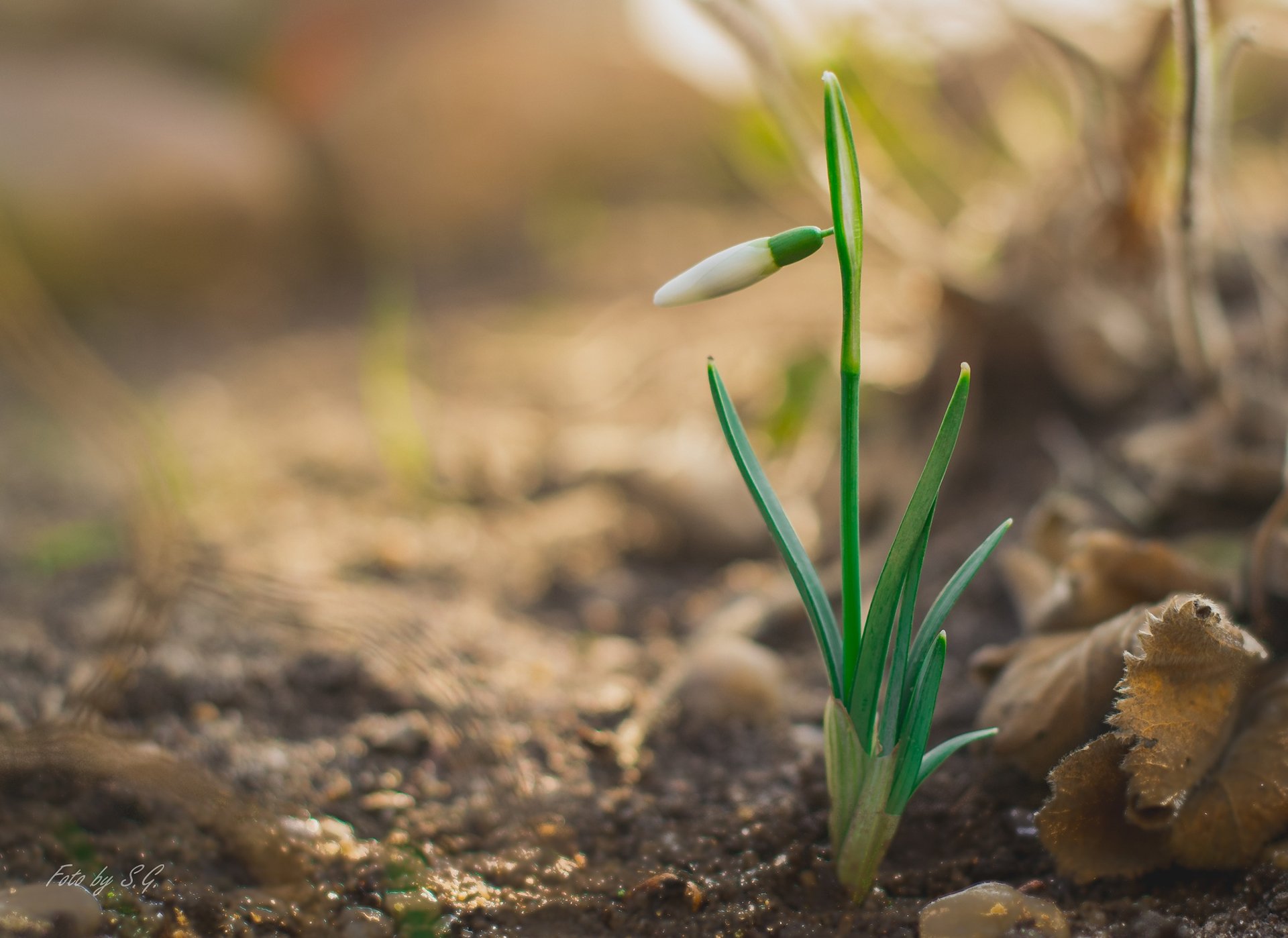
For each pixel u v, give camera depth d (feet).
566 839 1.50
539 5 4.91
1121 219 1.82
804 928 1.41
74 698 1.66
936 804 1.51
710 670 1.64
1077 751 1.39
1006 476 1.98
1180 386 1.94
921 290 2.15
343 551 2.19
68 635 1.81
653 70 4.99
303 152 4.72
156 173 4.14
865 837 1.40
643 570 2.14
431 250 4.74
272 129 4.72
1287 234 2.44
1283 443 1.72
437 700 1.66
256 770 1.58
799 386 2.21
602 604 1.99
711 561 2.13
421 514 2.39
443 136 4.77
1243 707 1.43
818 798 1.52
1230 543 1.68
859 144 1.95
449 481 2.51
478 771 1.58
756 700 1.63
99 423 2.43
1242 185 2.83
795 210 2.42
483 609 1.96
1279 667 1.45
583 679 1.74
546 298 3.94
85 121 4.16
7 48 4.64
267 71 4.79
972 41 2.08
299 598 1.79
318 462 2.66
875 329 2.62
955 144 2.40
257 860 1.46
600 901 1.44
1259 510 1.72
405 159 4.73
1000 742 1.47
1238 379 1.80
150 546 1.96
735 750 1.60
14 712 1.65
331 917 1.43
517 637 1.84
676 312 3.50
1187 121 1.56
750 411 2.52
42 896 1.38
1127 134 1.76
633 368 3.03
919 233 2.05
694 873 1.46
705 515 2.12
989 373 2.06
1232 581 1.55
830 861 1.46
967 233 2.14
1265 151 3.23
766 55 1.72
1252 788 1.40
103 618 1.86
